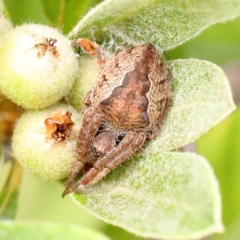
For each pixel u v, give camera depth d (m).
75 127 0.11
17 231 0.10
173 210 0.10
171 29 0.11
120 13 0.11
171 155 0.11
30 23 0.11
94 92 0.11
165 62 0.11
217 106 0.11
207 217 0.10
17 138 0.11
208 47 0.12
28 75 0.11
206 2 0.11
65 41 0.11
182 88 0.11
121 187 0.11
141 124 0.11
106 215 0.10
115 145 0.11
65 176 0.11
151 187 0.11
